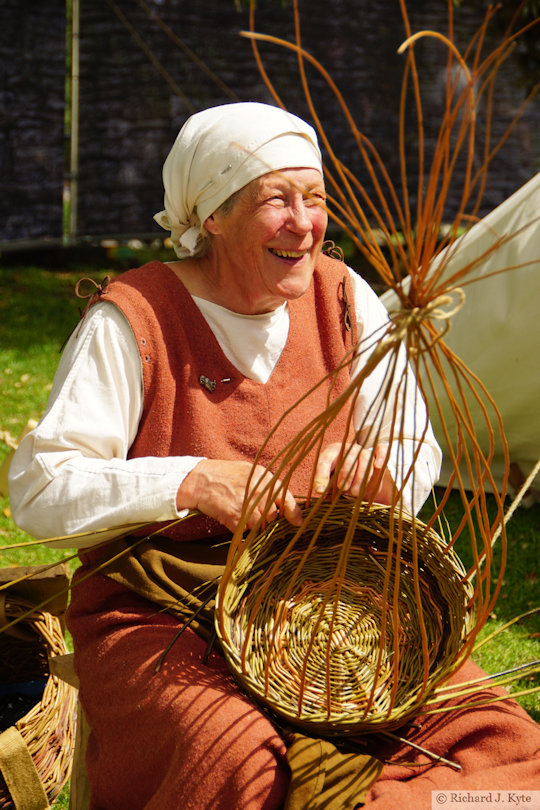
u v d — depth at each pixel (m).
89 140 7.46
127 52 7.23
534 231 3.25
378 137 7.53
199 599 1.62
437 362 1.27
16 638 2.30
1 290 6.92
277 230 1.62
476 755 1.44
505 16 6.88
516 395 3.44
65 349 1.75
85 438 1.64
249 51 7.28
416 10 7.38
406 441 1.82
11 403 4.88
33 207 7.38
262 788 1.31
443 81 7.44
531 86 7.24
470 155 1.13
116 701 1.50
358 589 1.65
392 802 1.31
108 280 1.74
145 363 1.66
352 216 1.21
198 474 1.58
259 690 1.38
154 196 7.62
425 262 1.17
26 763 1.86
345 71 7.40
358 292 1.89
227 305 1.72
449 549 1.57
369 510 1.62
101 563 1.67
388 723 1.37
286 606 1.58
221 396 1.70
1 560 3.17
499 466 3.78
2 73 6.96
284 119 1.66
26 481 1.65
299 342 1.78
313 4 7.23
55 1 7.05
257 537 1.59
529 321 3.24
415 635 1.58
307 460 1.73
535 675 2.60
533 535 3.52
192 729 1.38
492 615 2.97
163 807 1.34
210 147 1.64
